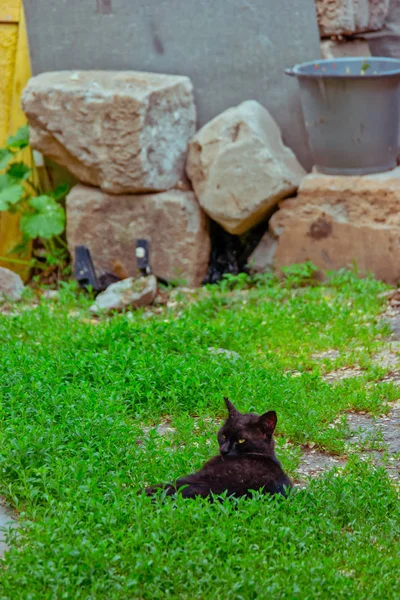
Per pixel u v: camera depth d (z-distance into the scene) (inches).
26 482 279.6
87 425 321.7
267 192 560.1
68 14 599.8
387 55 617.0
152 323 448.1
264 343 453.7
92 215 585.6
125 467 298.7
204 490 273.9
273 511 264.7
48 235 585.3
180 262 577.6
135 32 595.5
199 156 579.5
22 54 621.0
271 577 233.1
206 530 252.2
